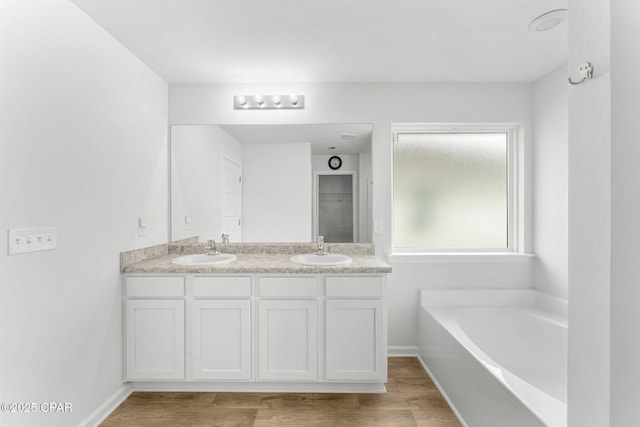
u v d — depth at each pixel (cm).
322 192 284
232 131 282
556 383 222
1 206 134
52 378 159
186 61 240
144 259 242
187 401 213
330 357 218
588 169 87
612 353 81
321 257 262
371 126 281
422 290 280
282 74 263
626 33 79
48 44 156
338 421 192
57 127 161
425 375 249
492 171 297
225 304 219
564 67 245
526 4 174
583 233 89
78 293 177
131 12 180
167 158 280
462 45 217
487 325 260
